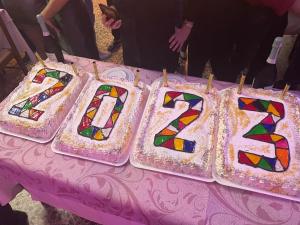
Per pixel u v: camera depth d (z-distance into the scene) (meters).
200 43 1.59
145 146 0.90
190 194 0.82
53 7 1.64
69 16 1.85
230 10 1.38
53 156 0.94
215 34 1.50
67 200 1.08
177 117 0.97
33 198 1.27
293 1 1.26
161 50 1.56
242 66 1.63
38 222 1.58
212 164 0.87
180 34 1.55
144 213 0.81
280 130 0.91
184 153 0.87
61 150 0.94
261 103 0.99
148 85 1.14
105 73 1.21
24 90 1.11
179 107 1.00
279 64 2.24
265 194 0.81
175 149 0.88
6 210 1.40
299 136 0.90
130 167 0.89
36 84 1.13
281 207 0.79
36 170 0.91
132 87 1.09
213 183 0.84
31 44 2.47
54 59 1.27
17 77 2.44
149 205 0.81
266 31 1.40
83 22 1.97
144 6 1.35
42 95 1.08
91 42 2.13
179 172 0.86
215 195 0.82
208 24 1.47
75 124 0.98
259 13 1.33
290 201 0.80
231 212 0.78
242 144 0.88
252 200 0.80
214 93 1.04
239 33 1.48
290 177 0.80
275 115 0.96
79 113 1.01
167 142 0.90
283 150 0.86
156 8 1.35
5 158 0.94
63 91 1.09
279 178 0.80
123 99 1.05
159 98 1.03
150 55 1.59
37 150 0.96
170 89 1.06
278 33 1.44
